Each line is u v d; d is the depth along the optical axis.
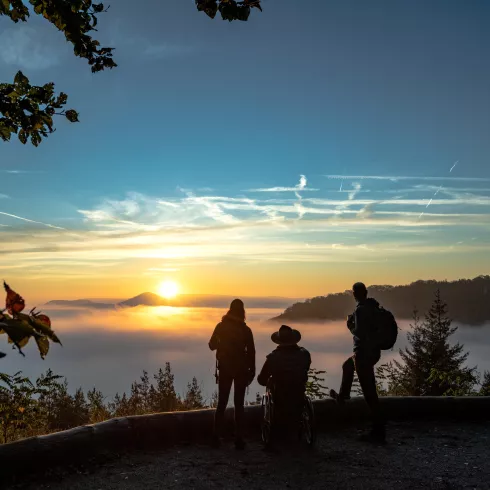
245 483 4.83
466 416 7.33
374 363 6.64
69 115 3.91
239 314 6.57
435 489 4.67
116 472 5.01
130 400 10.57
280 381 6.34
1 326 1.51
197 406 10.47
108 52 4.01
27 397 6.88
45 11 3.74
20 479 4.66
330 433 6.69
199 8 3.38
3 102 3.75
